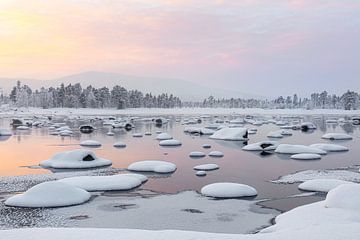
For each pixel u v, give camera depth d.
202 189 21.39
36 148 41.09
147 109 181.88
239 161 32.78
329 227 11.38
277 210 17.94
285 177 25.75
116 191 21.50
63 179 22.73
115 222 16.03
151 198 20.06
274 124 90.31
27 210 17.69
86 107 163.25
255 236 10.54
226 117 127.25
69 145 44.03
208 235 10.67
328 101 198.12
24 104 165.00
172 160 33.19
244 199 19.98
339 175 26.42
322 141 50.25
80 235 10.62
